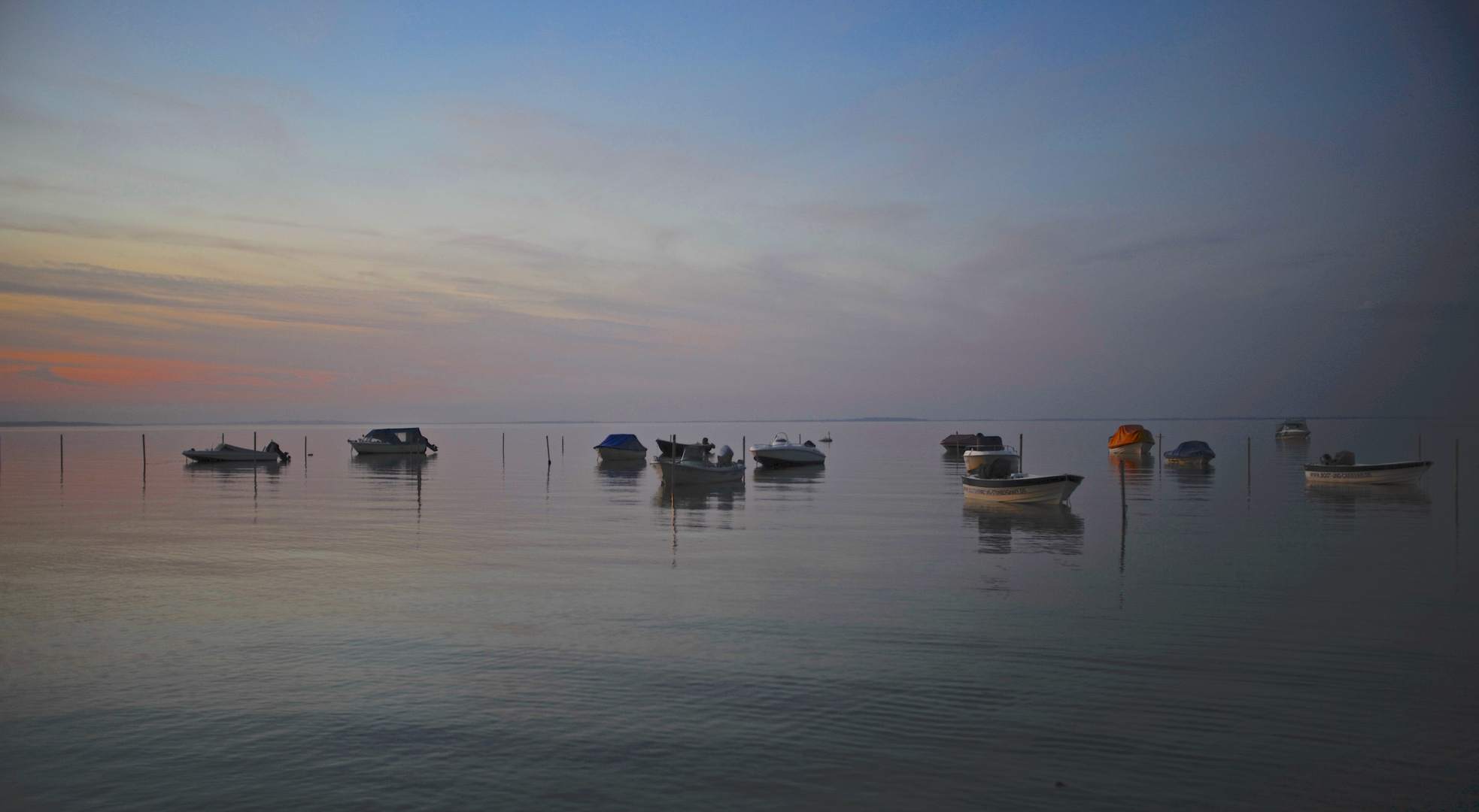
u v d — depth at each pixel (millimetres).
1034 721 10594
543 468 64562
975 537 25688
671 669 12625
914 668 12641
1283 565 20562
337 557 22109
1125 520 27812
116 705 11211
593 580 18984
